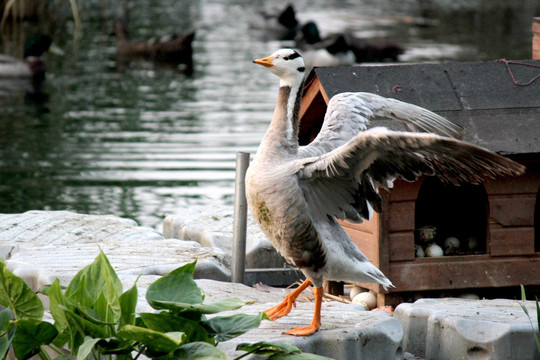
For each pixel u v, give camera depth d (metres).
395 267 8.95
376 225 8.88
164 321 6.82
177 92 25.67
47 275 8.77
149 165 17.81
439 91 9.16
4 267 6.85
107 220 11.71
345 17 42.62
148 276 8.96
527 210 9.12
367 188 7.17
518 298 9.51
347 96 8.20
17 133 20.73
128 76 28.62
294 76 7.48
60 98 25.23
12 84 27.38
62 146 19.44
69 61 31.59
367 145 6.59
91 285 7.19
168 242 10.54
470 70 9.45
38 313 7.08
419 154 6.64
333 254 7.26
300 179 7.12
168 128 20.94
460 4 46.84
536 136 8.80
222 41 36.03
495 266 9.14
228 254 10.30
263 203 7.22
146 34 36.94
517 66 9.55
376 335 7.25
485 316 7.60
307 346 7.03
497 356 7.26
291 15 38.75
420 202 10.41
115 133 20.56
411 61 30.45
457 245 9.67
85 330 6.70
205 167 17.61
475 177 6.67
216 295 8.73
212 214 12.26
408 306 8.04
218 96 24.94
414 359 7.82
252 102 23.97
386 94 9.03
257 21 39.25
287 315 7.80
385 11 44.75
